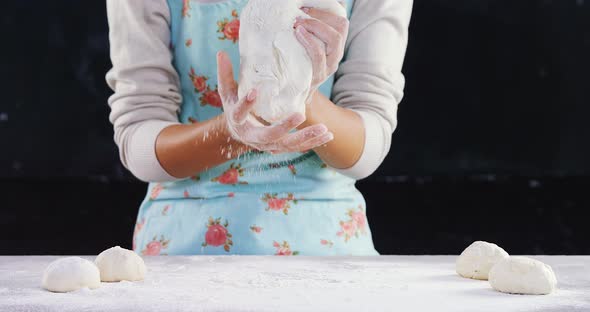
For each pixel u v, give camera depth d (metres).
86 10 5.93
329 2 0.97
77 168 6.14
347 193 1.37
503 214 4.71
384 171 6.64
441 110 6.48
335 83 1.39
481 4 6.30
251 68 0.93
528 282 0.89
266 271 1.04
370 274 1.03
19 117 6.02
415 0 6.32
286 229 1.28
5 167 6.05
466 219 4.48
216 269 1.06
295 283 0.94
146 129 1.28
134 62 1.33
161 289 0.90
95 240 3.48
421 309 0.78
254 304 0.80
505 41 6.36
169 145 1.23
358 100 1.33
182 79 1.38
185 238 1.29
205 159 1.22
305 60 0.93
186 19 1.36
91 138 6.10
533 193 5.69
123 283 0.95
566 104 6.39
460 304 0.82
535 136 6.46
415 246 3.64
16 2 5.85
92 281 0.92
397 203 5.37
